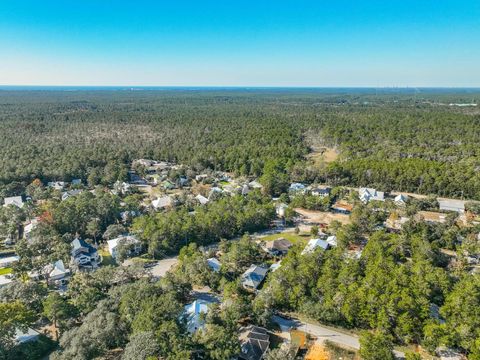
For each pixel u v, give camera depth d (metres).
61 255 81.25
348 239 89.00
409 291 59.91
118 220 107.56
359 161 149.75
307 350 55.50
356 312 58.94
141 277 69.88
